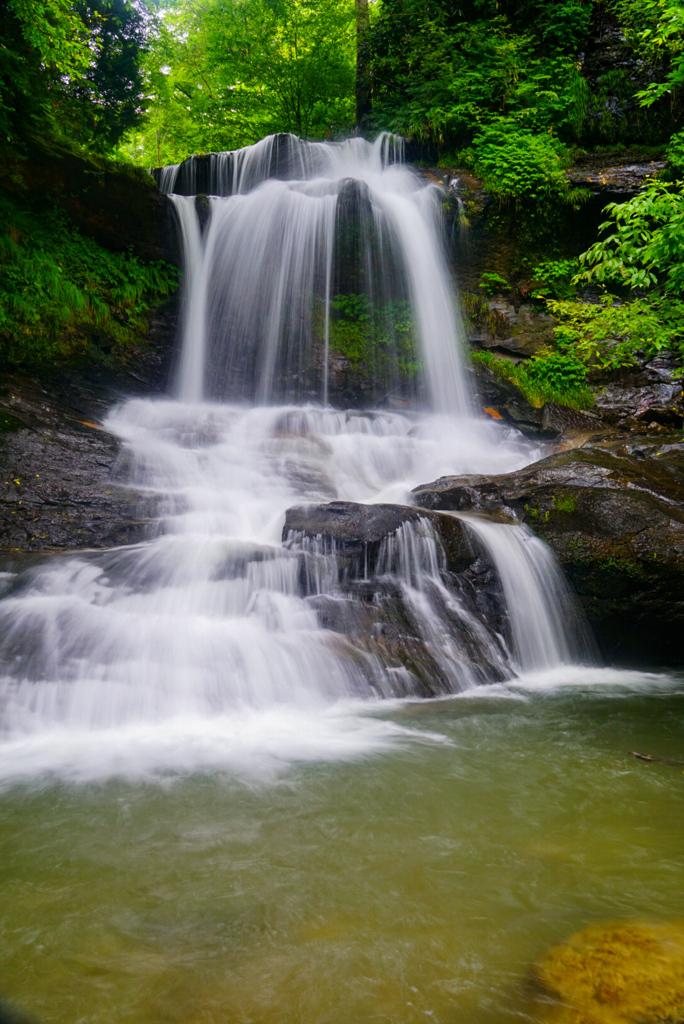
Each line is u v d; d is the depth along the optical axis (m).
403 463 10.96
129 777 3.72
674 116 16.36
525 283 15.76
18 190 11.59
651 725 4.75
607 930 2.25
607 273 10.83
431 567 6.71
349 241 13.88
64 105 14.52
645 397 13.88
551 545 7.23
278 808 3.30
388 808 3.30
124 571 6.02
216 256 14.00
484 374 14.23
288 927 2.30
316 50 22.86
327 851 2.86
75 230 12.38
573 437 12.08
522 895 2.49
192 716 4.73
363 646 5.76
